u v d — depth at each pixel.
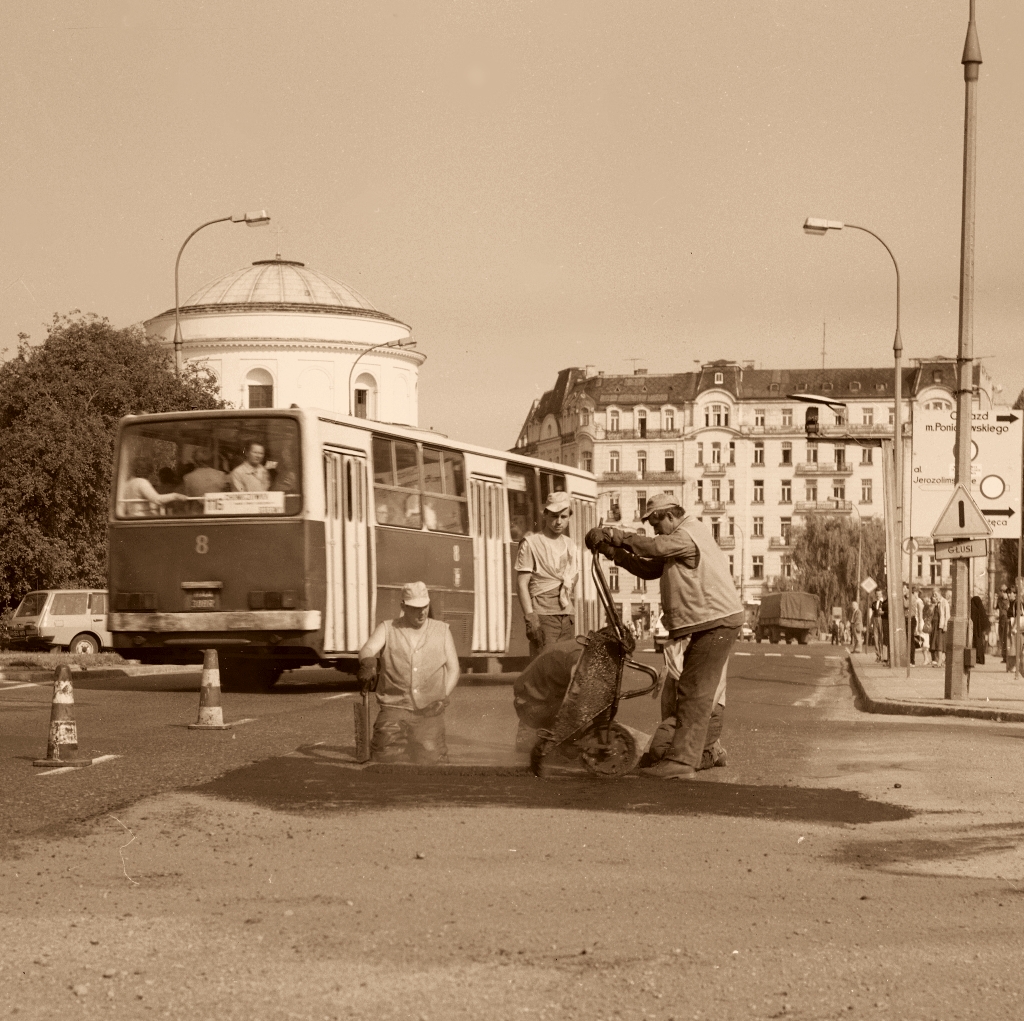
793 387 150.62
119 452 22.50
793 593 98.12
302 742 14.63
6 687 24.20
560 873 7.98
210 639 21.88
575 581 15.98
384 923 6.72
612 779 11.91
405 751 12.98
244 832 9.21
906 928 6.75
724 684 13.07
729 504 149.75
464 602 26.06
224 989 5.61
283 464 21.86
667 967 5.97
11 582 45.88
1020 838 9.51
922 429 26.62
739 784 11.95
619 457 151.75
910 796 11.61
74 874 7.88
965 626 23.19
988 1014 5.39
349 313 79.50
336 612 22.25
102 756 13.20
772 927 6.72
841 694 27.72
